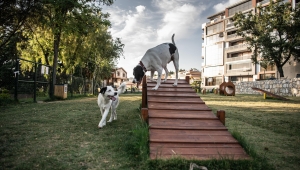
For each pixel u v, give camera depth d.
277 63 27.20
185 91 5.97
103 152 3.60
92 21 16.34
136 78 5.66
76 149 3.74
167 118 4.34
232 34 46.75
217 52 50.25
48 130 5.05
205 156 3.30
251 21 27.58
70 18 15.30
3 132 4.73
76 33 16.14
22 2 12.05
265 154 3.75
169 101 5.11
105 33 22.45
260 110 10.17
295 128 6.09
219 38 50.12
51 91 14.84
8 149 3.64
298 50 25.38
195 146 3.55
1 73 12.85
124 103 12.90
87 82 24.36
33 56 20.00
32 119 6.32
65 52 19.56
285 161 3.51
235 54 47.41
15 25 13.28
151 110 4.63
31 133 4.73
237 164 3.12
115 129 5.26
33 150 3.64
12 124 5.59
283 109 10.69
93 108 9.35
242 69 43.78
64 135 4.64
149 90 5.80
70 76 19.22
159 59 6.04
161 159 3.11
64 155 3.44
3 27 13.22
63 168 2.95
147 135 3.70
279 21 25.52
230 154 3.40
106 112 5.56
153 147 3.46
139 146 3.47
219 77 49.72
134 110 8.98
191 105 5.08
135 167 3.03
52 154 3.47
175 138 3.70
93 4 16.23
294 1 33.69
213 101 15.42
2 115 6.94
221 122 4.39
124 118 6.88
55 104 10.95
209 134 3.92
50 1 13.07
